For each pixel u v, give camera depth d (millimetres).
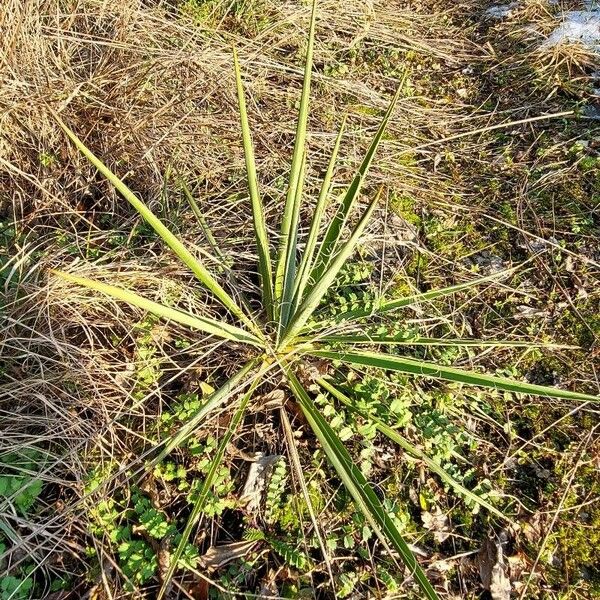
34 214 1266
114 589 871
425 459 907
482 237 1425
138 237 1279
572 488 1027
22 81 1285
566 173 1539
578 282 1313
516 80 1859
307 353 1031
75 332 1100
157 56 1495
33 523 881
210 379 1077
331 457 865
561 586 929
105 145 1365
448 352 1150
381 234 1390
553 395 873
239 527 955
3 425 973
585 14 2045
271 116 1599
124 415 1024
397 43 2006
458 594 923
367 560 930
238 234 1315
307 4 2018
